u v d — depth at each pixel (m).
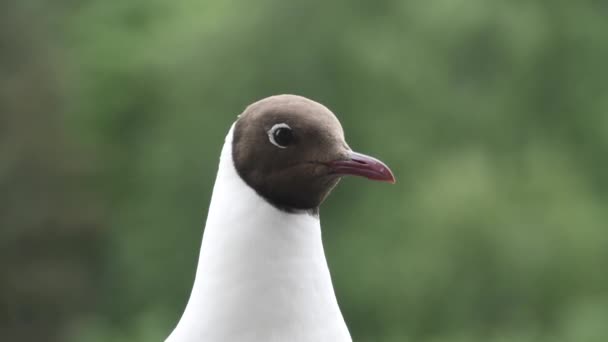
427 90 21.48
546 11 22.56
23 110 25.03
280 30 21.34
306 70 21.16
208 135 21.66
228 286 4.36
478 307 20.03
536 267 20.12
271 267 4.36
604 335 19.02
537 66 22.61
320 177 4.40
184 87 22.34
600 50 23.11
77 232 25.58
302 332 4.37
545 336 19.83
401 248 20.48
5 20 25.22
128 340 23.30
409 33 21.58
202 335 4.36
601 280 20.69
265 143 4.37
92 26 28.12
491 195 20.23
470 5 21.39
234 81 21.48
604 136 23.17
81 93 26.78
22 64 25.30
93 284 25.72
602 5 23.41
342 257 21.23
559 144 22.97
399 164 21.28
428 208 20.20
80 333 24.81
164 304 23.09
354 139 21.36
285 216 4.40
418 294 20.12
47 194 25.22
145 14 28.23
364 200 21.58
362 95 21.27
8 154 24.81
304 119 4.38
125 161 26.94
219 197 4.44
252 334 4.35
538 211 21.05
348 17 21.31
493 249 19.94
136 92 27.09
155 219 22.89
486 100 21.84
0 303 25.08
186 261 22.72
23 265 25.11
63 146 25.50
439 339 19.73
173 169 22.14
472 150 21.30
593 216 21.52
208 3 25.97
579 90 23.03
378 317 20.83
